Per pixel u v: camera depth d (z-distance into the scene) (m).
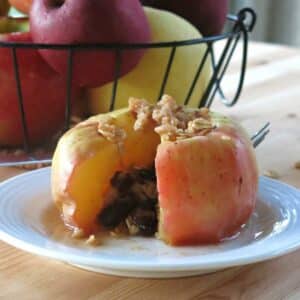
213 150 0.34
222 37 0.47
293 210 0.37
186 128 0.36
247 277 0.33
